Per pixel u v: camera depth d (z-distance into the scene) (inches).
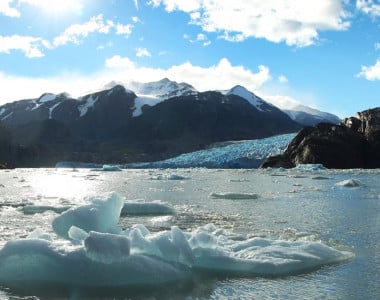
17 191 1104.2
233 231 498.9
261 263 334.3
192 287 297.0
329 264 353.1
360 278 315.3
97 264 306.8
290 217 605.6
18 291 285.7
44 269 310.8
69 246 327.9
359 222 560.4
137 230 340.8
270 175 1945.1
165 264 324.2
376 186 1181.7
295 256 353.7
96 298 274.7
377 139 2901.1
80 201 785.6
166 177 1722.4
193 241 353.1
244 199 855.7
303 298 275.6
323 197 883.4
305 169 2561.5
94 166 5531.5
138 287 295.9
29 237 359.6
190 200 845.8
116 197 472.1
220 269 337.1
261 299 275.6
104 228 434.6
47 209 684.1
